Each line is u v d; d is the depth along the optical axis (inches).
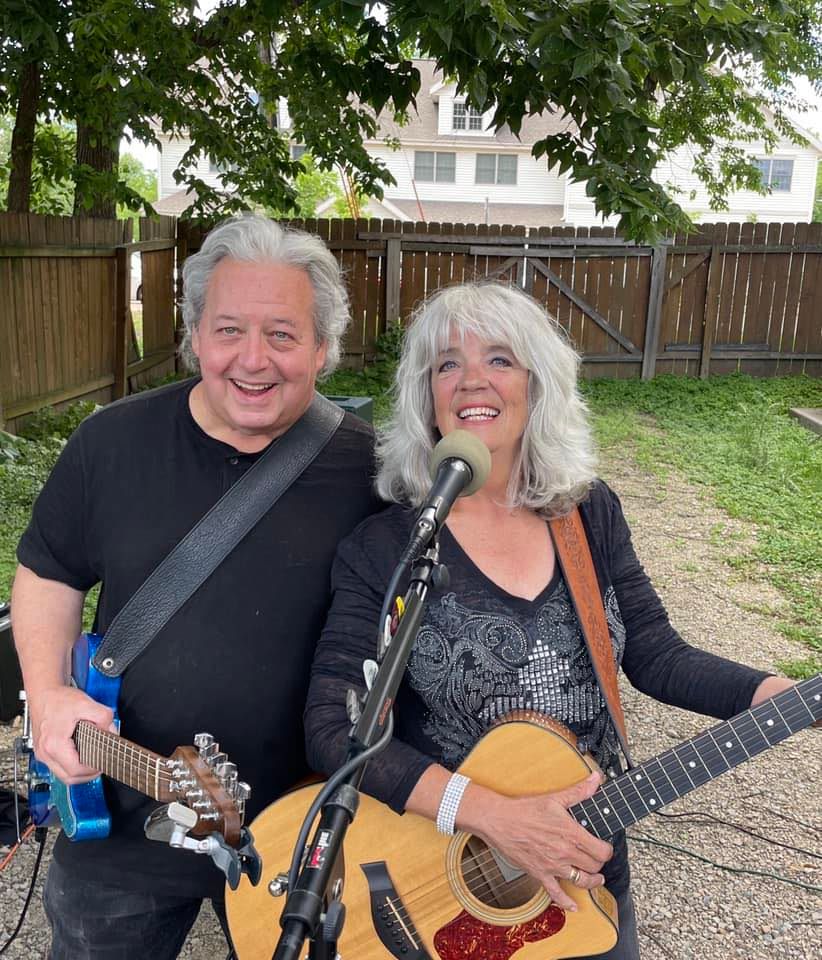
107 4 249.9
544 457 75.1
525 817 67.7
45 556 76.9
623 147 178.9
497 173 1222.9
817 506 297.1
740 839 135.2
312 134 388.5
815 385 476.7
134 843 72.2
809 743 161.5
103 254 375.2
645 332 487.5
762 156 1163.9
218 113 376.2
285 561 74.4
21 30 227.6
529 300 76.5
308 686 75.6
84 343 366.0
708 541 266.1
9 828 124.9
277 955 42.0
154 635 72.4
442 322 74.4
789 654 194.4
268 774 75.8
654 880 126.0
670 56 171.5
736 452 361.7
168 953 76.3
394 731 74.9
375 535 73.7
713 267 481.4
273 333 71.2
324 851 46.1
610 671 73.9
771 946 114.7
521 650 72.1
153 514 73.7
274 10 196.1
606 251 478.6
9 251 301.1
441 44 160.9
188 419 75.8
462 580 73.0
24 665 74.8
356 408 268.4
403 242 472.1
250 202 449.7
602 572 77.7
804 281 488.1
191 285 73.9
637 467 343.9
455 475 60.0
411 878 74.3
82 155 391.5
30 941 111.1
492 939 73.6
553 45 150.5
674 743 160.4
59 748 68.4
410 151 1208.8
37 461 274.1
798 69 393.4
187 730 73.0
